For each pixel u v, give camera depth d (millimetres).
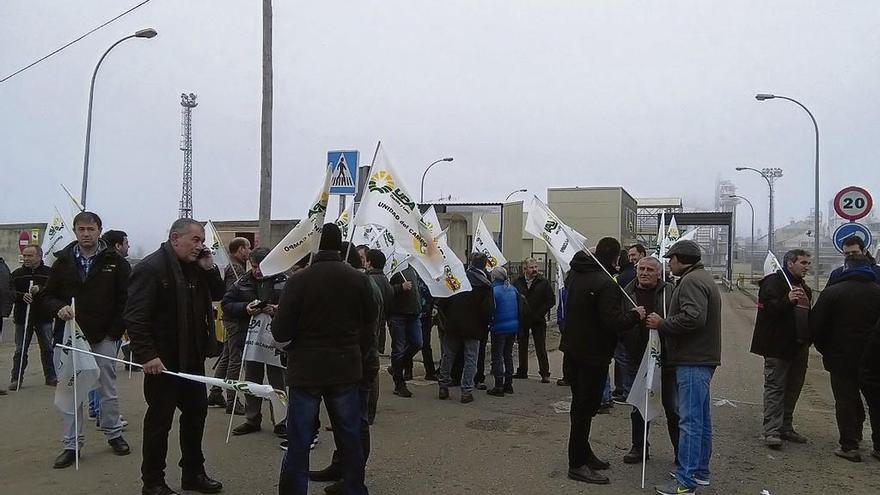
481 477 5941
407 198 6945
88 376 5973
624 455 6699
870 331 6629
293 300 4750
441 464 6293
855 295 6668
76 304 6125
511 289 9641
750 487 5820
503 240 23156
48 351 9648
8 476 5660
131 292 5012
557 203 34719
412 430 7508
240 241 8445
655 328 5547
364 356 5488
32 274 9672
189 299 5250
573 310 5828
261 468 5977
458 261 8344
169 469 5988
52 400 8633
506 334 9484
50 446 6547
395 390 9508
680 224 53312
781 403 7043
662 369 6008
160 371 4969
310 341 4793
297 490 4758
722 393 10156
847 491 5758
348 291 4895
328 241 4980
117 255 6375
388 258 9617
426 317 10695
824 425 8125
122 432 7070
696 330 5469
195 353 5293
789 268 7090
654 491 5652
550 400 9266
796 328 6883
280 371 7094
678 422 5965
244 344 7547
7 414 7852
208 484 5352
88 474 5730
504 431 7516
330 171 5812
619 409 8734
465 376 9016
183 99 38188
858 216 11500
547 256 21125
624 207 35031
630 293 7016
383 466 6211
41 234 20688
